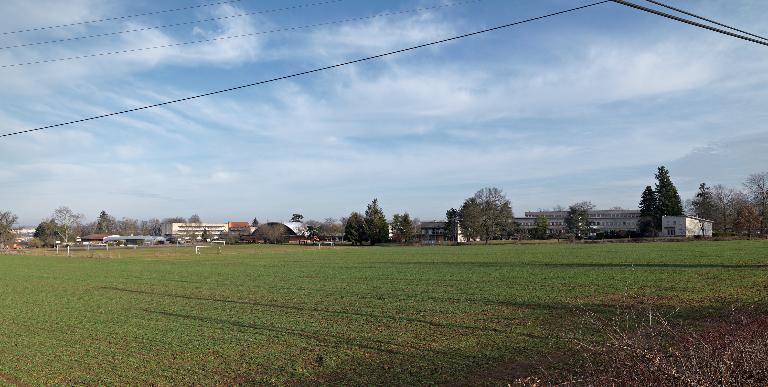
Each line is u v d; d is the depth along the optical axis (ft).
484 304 86.53
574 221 467.11
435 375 46.03
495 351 53.83
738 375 27.43
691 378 26.13
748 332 34.17
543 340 58.03
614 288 102.12
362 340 61.05
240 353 55.67
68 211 563.07
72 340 64.34
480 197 443.73
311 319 76.54
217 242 532.32
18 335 68.33
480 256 227.61
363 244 440.04
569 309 79.10
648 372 27.81
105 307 94.53
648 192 460.14
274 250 353.10
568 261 180.75
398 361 51.06
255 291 115.44
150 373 48.34
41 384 45.37
